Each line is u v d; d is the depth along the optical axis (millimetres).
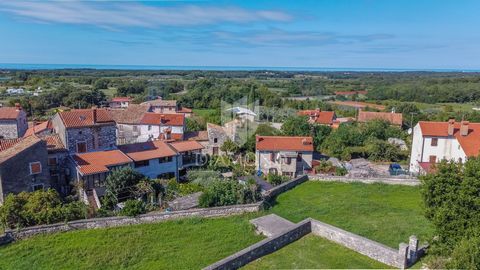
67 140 33344
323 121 68312
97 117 36438
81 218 24188
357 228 23359
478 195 15953
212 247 21156
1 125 49062
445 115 70625
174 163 39094
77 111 35938
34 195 24656
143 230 23359
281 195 31016
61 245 21078
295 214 26438
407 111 83375
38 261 19344
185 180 38219
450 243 16016
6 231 21219
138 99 100000
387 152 49281
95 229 23266
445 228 16203
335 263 17844
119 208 26797
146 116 56250
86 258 19719
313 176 35531
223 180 31062
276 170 42094
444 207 16375
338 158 50000
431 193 17516
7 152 29109
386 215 25922
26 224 22547
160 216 24891
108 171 31734
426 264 16703
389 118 69188
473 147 36344
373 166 46156
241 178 36125
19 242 21266
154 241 21953
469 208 15883
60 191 32438
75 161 31719
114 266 18969
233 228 23969
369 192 31766
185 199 29094
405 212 26531
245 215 26406
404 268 17062
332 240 20469
